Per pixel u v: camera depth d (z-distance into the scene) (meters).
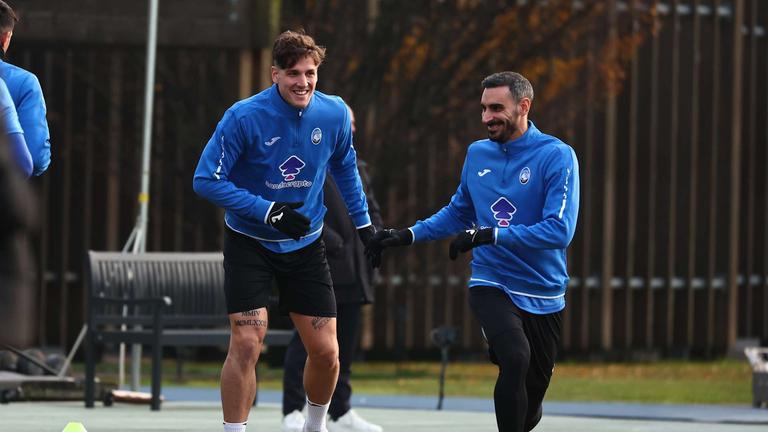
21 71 23.36
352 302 32.78
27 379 42.84
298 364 33.16
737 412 43.50
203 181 24.33
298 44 24.45
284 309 25.92
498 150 26.16
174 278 43.41
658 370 80.44
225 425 25.03
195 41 59.97
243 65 76.56
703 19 97.69
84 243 77.25
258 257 25.02
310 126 24.78
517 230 24.98
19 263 15.80
